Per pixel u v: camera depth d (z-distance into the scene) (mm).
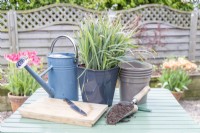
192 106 4414
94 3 5625
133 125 2104
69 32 5273
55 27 5207
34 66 3596
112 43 2213
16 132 2025
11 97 3586
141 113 2248
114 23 2307
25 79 3609
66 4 5180
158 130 2055
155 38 5504
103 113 2203
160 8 5488
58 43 5219
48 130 2041
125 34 2277
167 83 4145
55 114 2127
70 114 2129
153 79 4441
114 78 2273
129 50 2271
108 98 2297
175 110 2299
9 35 4973
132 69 2256
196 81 4598
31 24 5145
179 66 4234
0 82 4316
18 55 3486
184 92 4590
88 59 2221
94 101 2283
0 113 4047
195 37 5633
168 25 5543
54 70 2273
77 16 5289
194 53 5691
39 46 5219
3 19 4980
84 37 2223
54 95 2314
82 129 2055
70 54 2375
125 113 2150
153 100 2457
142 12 5469
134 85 2289
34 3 5605
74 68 2289
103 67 2215
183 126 2100
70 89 2309
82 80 2256
